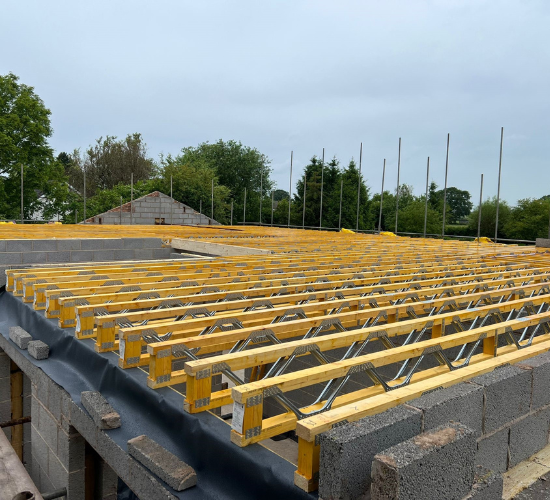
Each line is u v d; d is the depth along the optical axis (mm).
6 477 2828
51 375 3967
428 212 40438
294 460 3967
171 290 4867
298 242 12461
